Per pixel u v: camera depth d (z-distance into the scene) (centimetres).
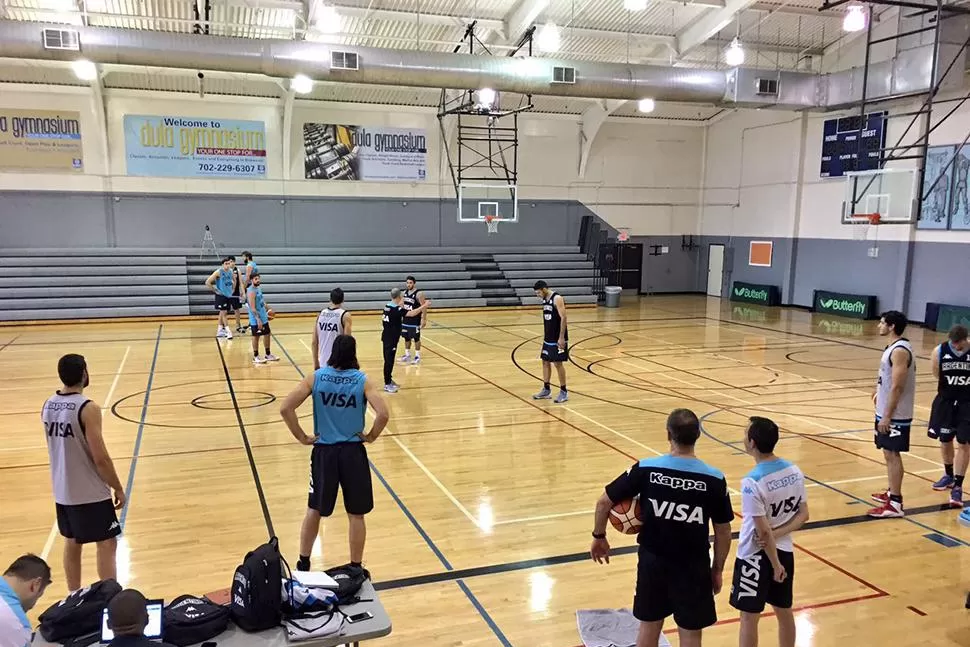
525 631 377
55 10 1137
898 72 1349
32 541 486
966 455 560
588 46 1681
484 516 536
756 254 2111
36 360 1125
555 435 755
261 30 1479
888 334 542
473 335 1459
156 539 488
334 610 297
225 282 1347
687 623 287
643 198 2297
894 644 370
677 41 1612
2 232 1692
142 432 743
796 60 1825
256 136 1864
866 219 1532
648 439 740
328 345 743
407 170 2019
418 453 689
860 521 534
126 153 1761
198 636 278
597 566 456
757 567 321
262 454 675
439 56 1228
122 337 1365
